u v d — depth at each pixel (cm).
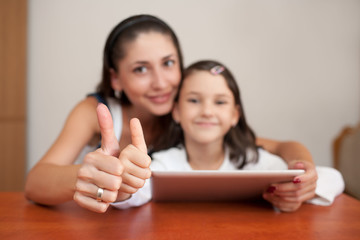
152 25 108
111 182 62
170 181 75
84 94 294
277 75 302
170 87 110
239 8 299
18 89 279
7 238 62
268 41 300
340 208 84
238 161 126
